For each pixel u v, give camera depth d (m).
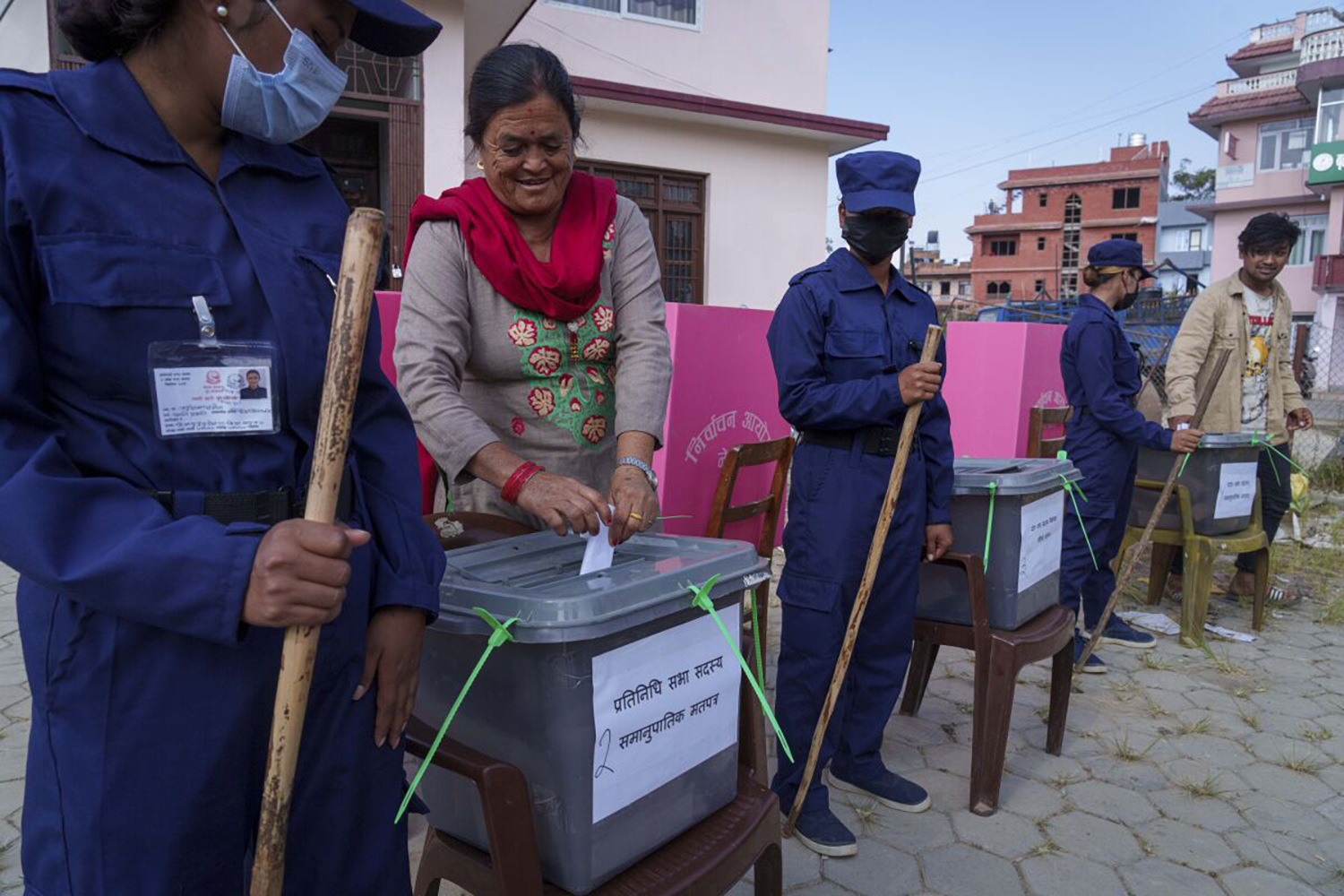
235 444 1.07
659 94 9.59
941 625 2.80
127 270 0.99
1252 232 4.51
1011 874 2.42
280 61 1.07
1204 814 2.74
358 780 1.20
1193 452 4.18
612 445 2.04
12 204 0.94
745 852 1.57
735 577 1.55
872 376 2.46
